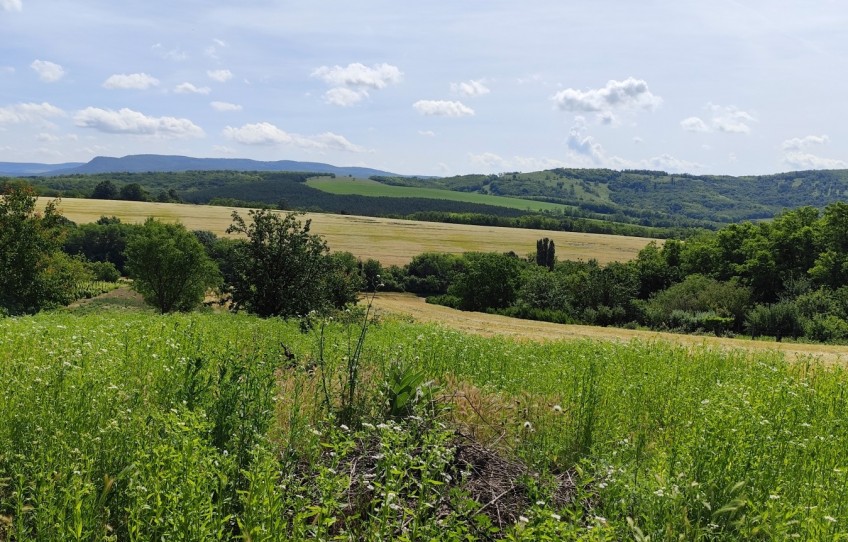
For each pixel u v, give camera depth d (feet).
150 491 13.19
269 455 14.44
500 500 17.42
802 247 225.56
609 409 27.25
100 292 213.46
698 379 35.96
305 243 107.04
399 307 232.53
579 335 117.08
